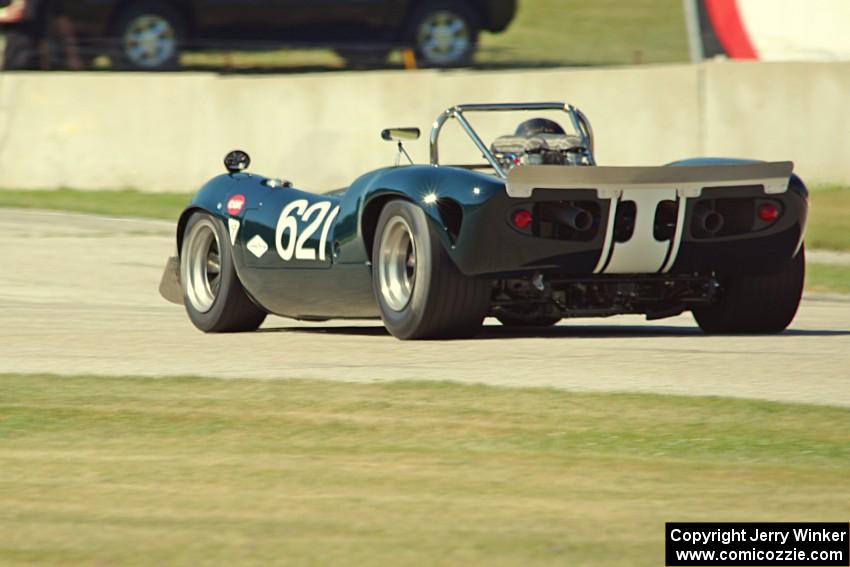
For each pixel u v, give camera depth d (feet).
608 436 53.78
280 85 209.97
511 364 71.20
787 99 189.78
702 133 192.65
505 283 82.43
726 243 81.05
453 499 44.32
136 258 148.66
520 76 198.39
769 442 52.60
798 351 76.59
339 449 52.26
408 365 71.20
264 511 42.83
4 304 110.63
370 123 205.36
